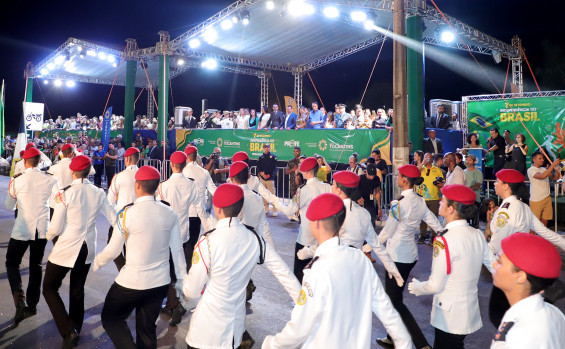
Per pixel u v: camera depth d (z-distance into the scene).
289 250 8.59
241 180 4.89
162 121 17.55
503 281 1.92
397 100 11.35
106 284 6.45
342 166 13.84
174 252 3.75
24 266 7.34
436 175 9.16
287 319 5.27
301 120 15.31
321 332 2.26
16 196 5.36
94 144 19.94
